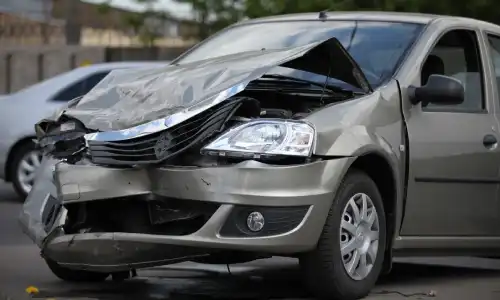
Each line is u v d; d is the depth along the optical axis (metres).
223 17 27.39
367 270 7.29
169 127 6.74
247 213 6.68
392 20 8.48
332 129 6.93
